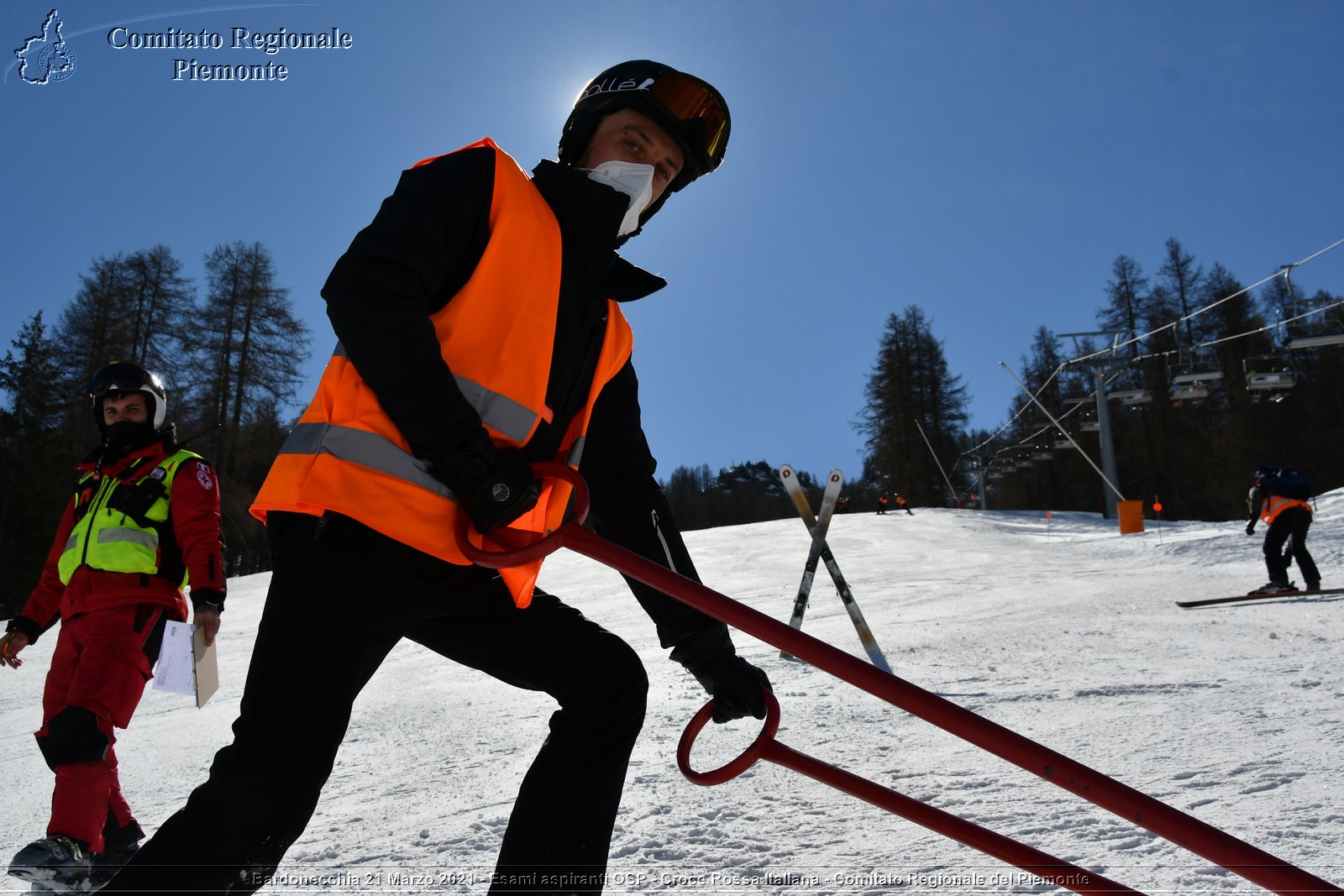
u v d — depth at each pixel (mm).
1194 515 50969
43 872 2277
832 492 5879
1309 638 5289
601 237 1530
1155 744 2900
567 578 15359
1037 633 6215
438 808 2723
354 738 4086
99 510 2713
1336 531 14320
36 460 39625
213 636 2639
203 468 2797
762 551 20469
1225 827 2074
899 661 5297
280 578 1289
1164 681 4035
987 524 31234
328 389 1352
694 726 1642
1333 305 23891
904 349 65062
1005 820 2229
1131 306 55344
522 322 1387
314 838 2457
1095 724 3270
